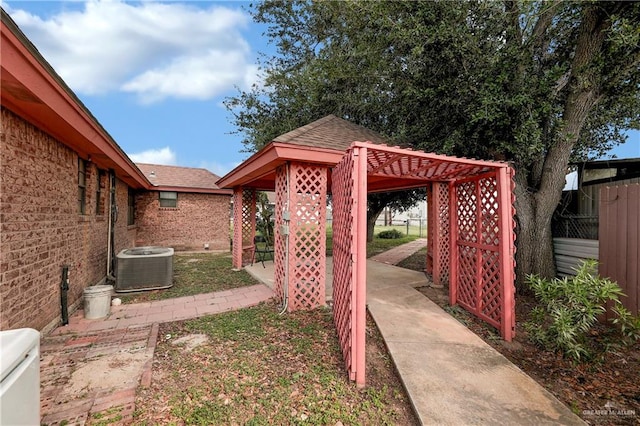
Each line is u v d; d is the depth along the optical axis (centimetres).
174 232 1126
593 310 286
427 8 444
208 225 1186
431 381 249
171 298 508
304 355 301
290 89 891
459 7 432
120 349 315
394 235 1498
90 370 272
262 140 925
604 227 373
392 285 559
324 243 460
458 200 450
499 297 355
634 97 471
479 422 202
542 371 275
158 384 252
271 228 1165
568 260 502
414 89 509
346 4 652
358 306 255
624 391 243
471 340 328
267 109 993
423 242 1324
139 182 847
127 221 890
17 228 293
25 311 308
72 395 236
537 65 491
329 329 366
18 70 217
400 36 464
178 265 834
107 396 235
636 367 278
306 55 980
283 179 469
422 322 379
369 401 231
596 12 403
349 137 523
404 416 217
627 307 346
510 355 306
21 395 133
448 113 511
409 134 582
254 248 830
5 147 273
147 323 390
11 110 280
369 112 814
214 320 397
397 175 453
